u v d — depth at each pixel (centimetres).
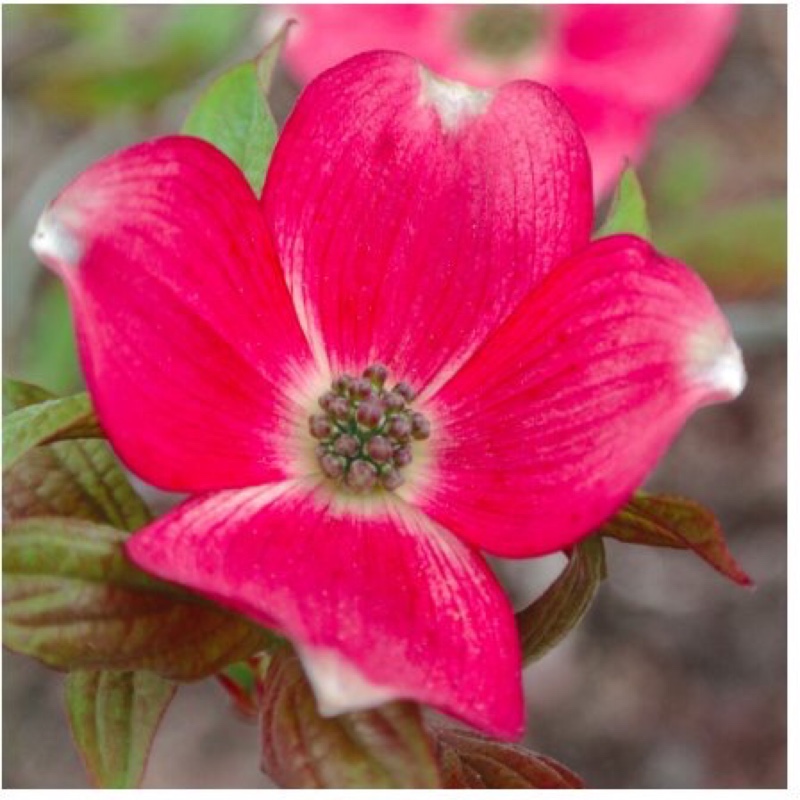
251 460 30
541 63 44
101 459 30
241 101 32
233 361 30
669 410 29
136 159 29
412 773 27
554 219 30
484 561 30
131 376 28
